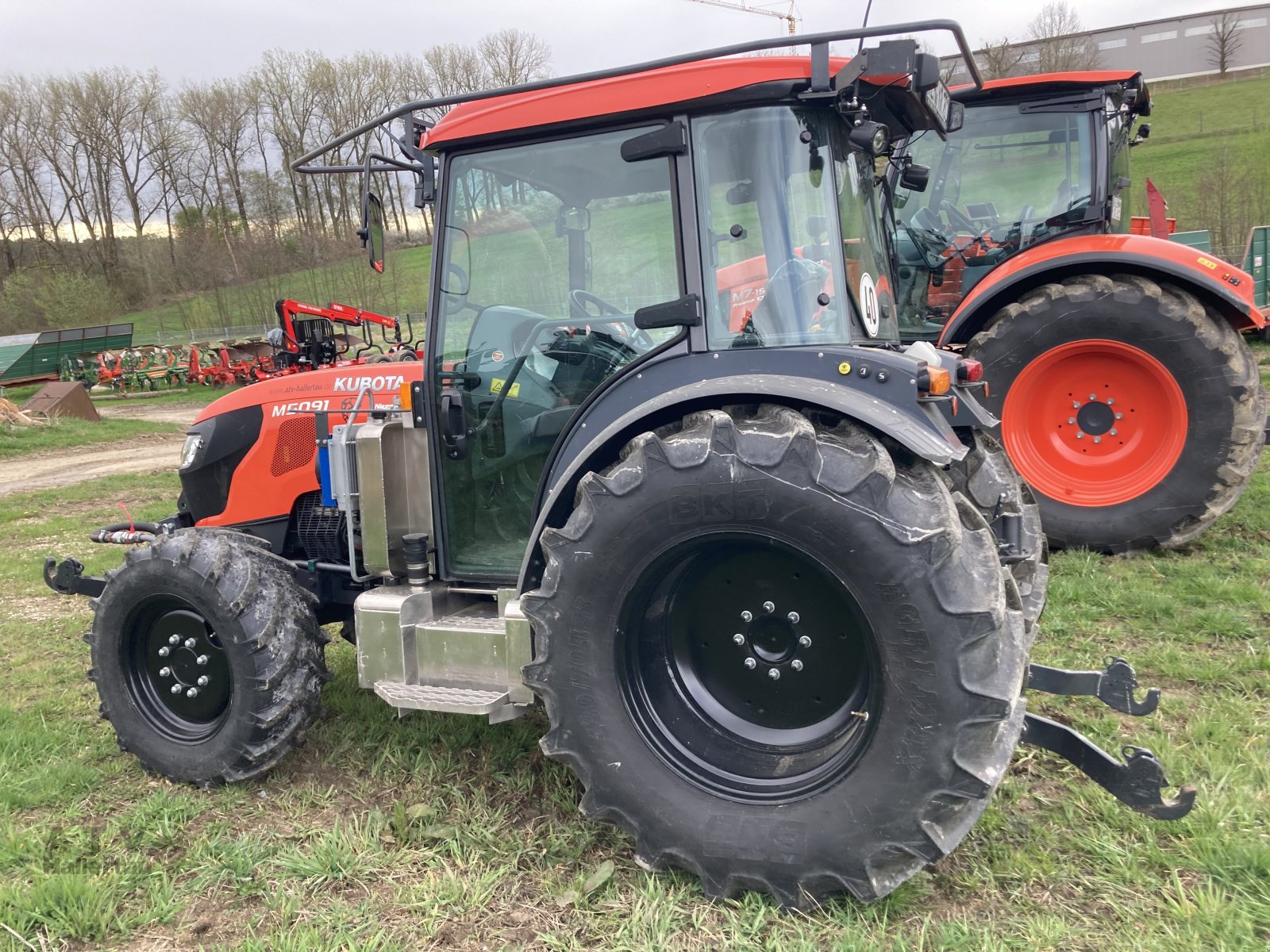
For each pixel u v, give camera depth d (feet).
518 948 7.16
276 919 7.72
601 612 7.68
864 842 6.95
